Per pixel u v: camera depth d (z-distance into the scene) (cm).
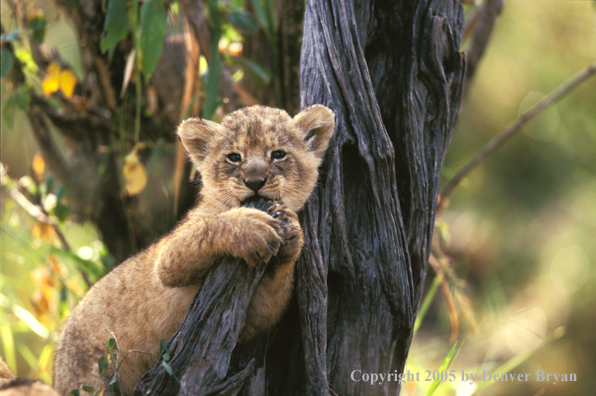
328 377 692
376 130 696
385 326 694
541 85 1931
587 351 1789
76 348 862
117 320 820
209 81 970
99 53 1114
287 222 643
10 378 693
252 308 702
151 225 1220
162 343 594
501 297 1948
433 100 759
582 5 1792
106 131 1220
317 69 745
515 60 1934
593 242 2019
